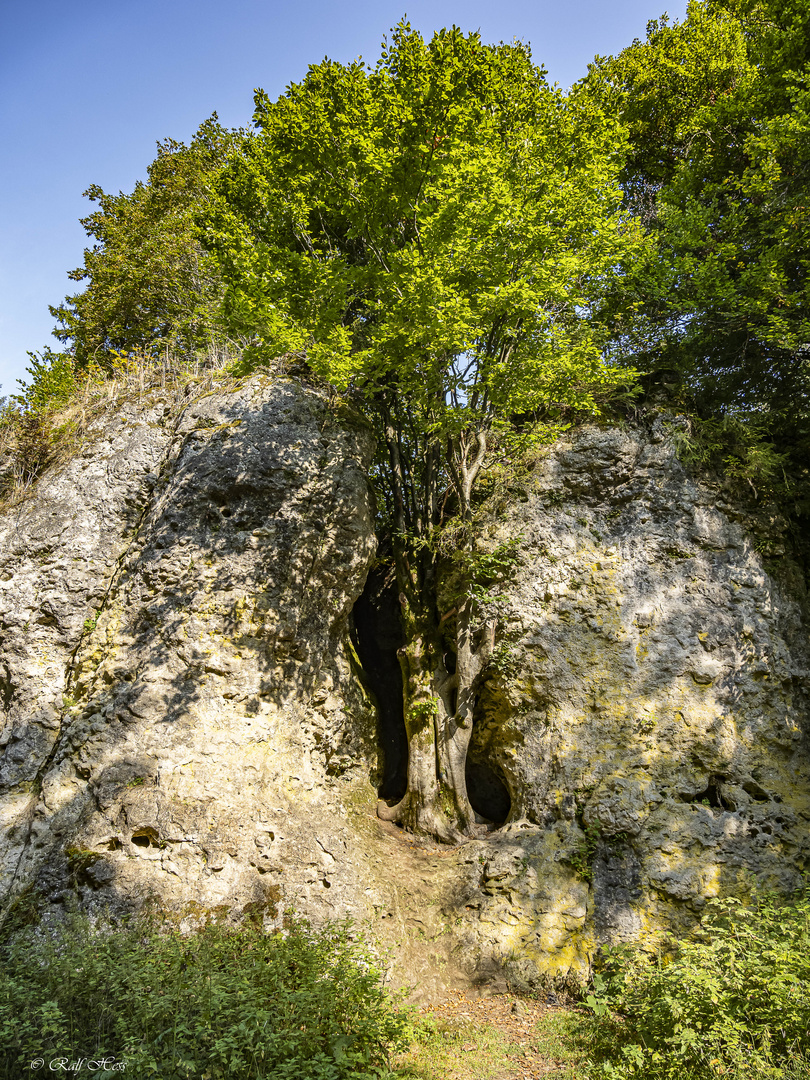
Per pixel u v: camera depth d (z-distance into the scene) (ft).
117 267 58.13
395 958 28.66
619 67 50.80
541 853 31.42
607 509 37.14
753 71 42.93
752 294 37.27
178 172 64.80
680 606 34.50
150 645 31.14
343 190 36.04
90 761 29.12
